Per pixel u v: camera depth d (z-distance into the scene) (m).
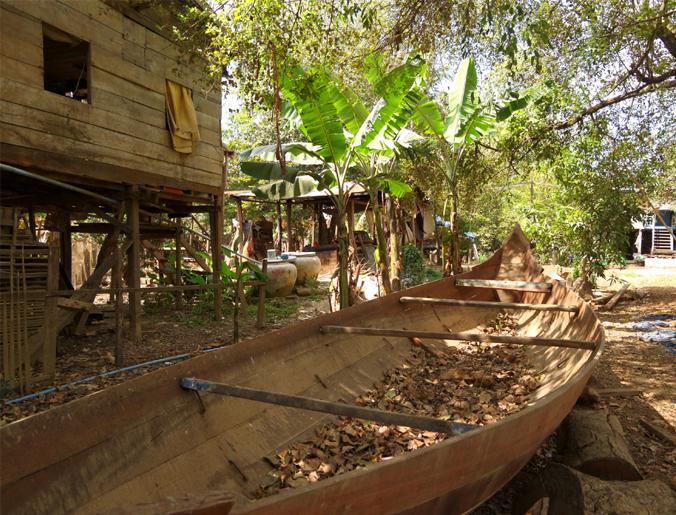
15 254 6.18
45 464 2.56
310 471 3.57
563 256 13.39
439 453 2.34
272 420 4.02
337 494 2.03
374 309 6.24
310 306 13.48
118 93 8.17
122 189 8.59
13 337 5.93
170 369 3.41
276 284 14.61
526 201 20.41
